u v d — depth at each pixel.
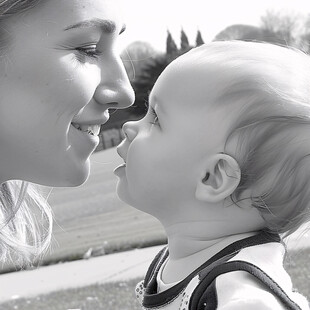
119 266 8.92
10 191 2.76
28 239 3.10
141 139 2.47
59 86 2.10
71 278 8.67
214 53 2.45
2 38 2.08
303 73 2.42
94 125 2.25
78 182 2.25
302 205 2.37
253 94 2.35
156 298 2.36
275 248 2.31
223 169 2.36
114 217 12.56
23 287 8.53
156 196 2.44
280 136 2.33
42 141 2.15
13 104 2.11
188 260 2.40
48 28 2.09
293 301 2.14
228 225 2.38
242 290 2.08
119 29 2.21
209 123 2.37
